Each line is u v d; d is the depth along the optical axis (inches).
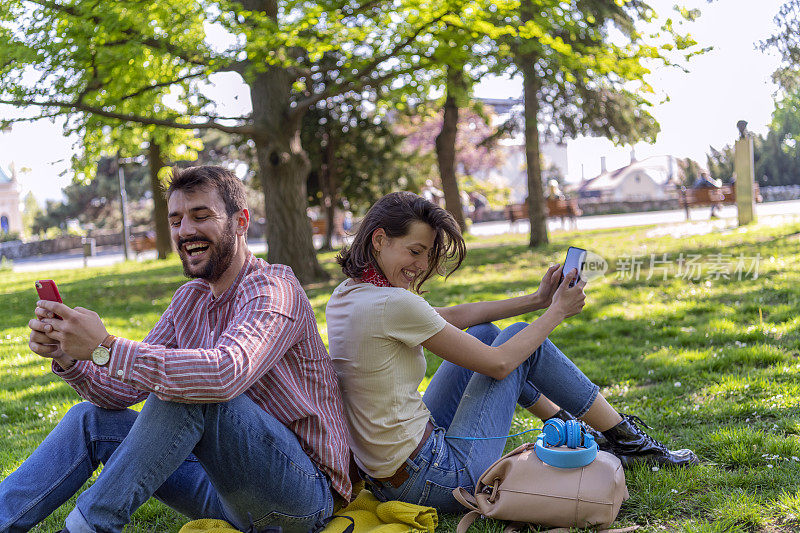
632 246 592.4
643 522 112.7
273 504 97.6
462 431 114.3
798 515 108.3
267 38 420.8
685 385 193.5
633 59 476.4
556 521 107.7
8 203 3339.1
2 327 435.8
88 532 87.4
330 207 957.2
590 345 253.3
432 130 1368.1
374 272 108.8
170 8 404.8
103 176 2245.3
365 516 109.4
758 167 1376.7
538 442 111.3
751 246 490.6
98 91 440.5
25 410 226.2
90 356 87.3
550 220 1471.5
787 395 168.9
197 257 101.3
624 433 127.3
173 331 109.2
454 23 436.1
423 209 106.2
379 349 105.0
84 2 395.2
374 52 470.9
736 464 134.0
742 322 267.0
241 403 93.7
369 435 107.2
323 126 911.7
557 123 727.7
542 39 450.6
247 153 1018.7
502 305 129.9
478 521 115.0
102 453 102.0
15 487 95.8
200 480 106.3
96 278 756.0
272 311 95.7
